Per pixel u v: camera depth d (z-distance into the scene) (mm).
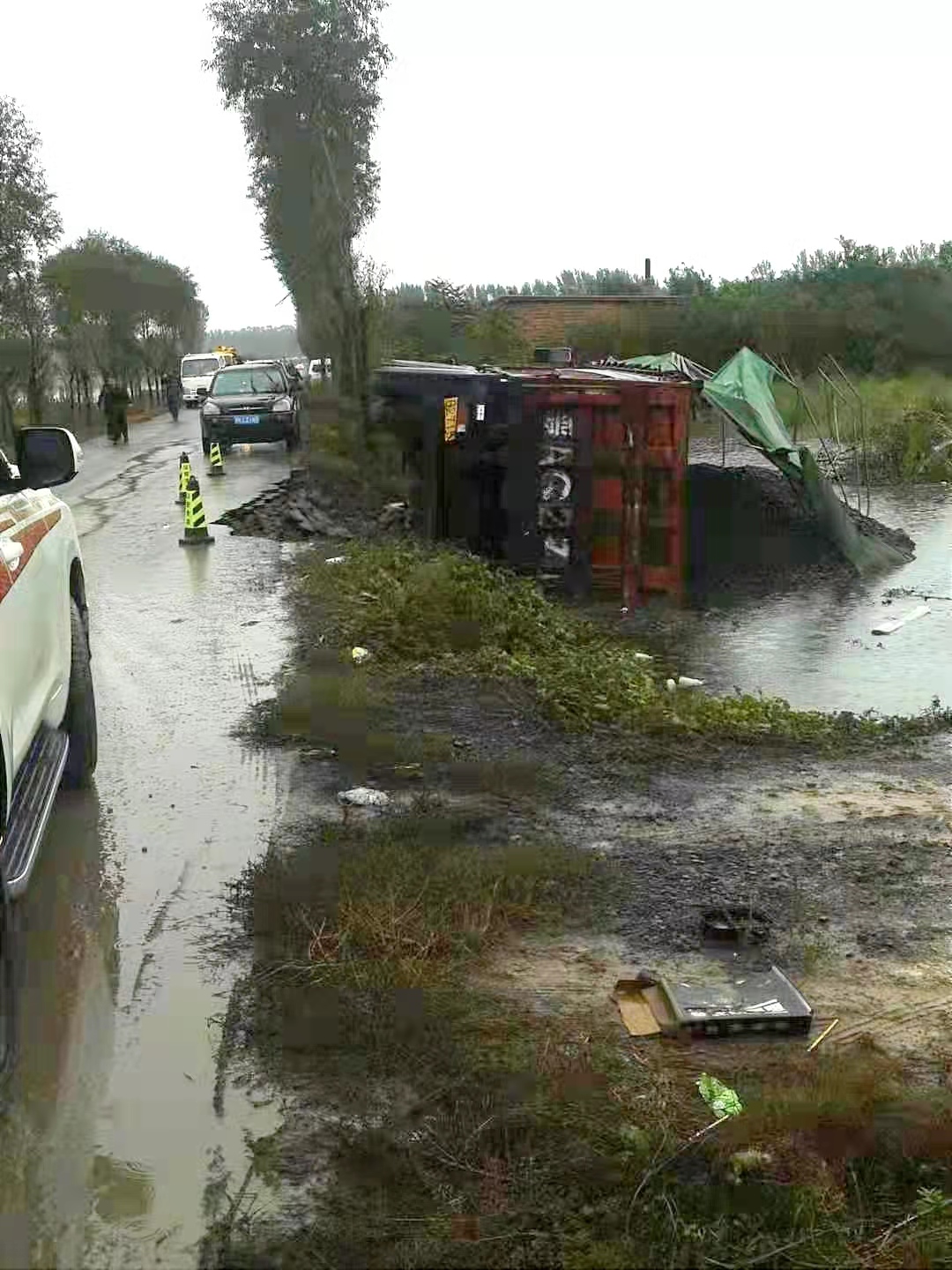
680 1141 3627
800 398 21719
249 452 29297
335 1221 3367
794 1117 3711
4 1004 3848
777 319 42875
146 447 33812
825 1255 3227
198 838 6188
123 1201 3514
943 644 12102
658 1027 4344
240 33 30188
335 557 14266
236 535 16375
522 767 7031
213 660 9859
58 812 6562
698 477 18547
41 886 5621
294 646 10148
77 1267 3271
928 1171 3559
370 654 9742
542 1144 3637
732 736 8031
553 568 14117
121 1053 4234
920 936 5109
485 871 5449
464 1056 4086
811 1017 4352
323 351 24062
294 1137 3764
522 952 4910
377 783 6957
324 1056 4176
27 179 34500
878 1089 3857
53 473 5715
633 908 5320
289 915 5070
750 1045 4254
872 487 24656
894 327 42812
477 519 15094
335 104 30500
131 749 7613
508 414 13992
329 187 25359
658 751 7633
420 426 17828
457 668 9508
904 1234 3316
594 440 13922
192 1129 3818
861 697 10156
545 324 45750
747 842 6145
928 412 28203
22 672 4715
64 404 50531
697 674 11031
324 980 4609
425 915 5047
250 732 7910
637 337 44094
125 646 10422
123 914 5340
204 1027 4402
